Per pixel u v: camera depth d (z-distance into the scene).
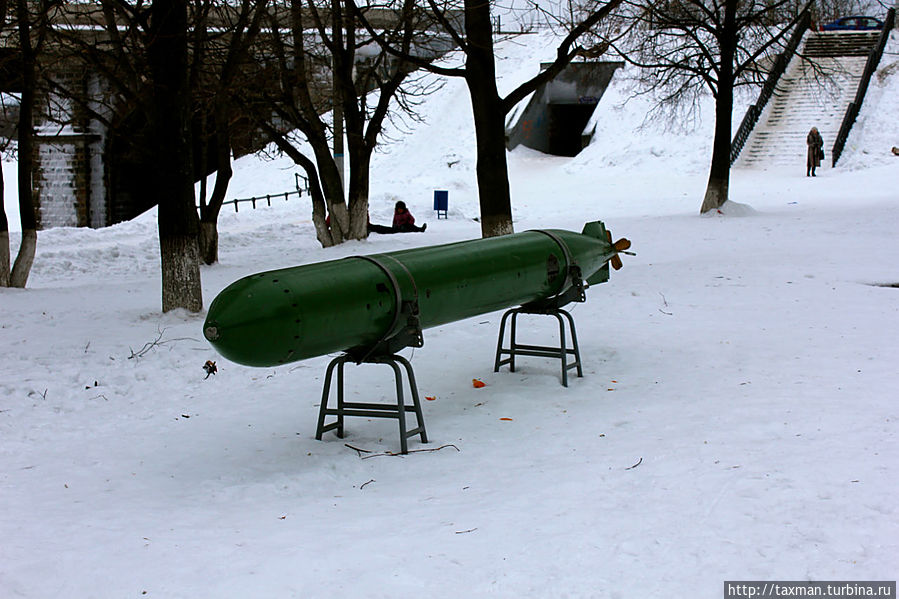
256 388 8.05
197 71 13.68
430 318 6.48
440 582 3.84
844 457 5.20
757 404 6.56
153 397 7.89
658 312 10.48
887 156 30.02
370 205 29.20
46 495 5.42
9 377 8.35
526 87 13.30
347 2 13.47
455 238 20.66
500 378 8.01
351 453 6.09
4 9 13.44
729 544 4.10
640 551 4.09
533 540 4.27
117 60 14.73
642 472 5.25
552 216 25.23
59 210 38.06
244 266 17.59
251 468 5.86
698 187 30.05
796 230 17.80
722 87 21.69
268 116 21.00
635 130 37.00
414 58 13.38
